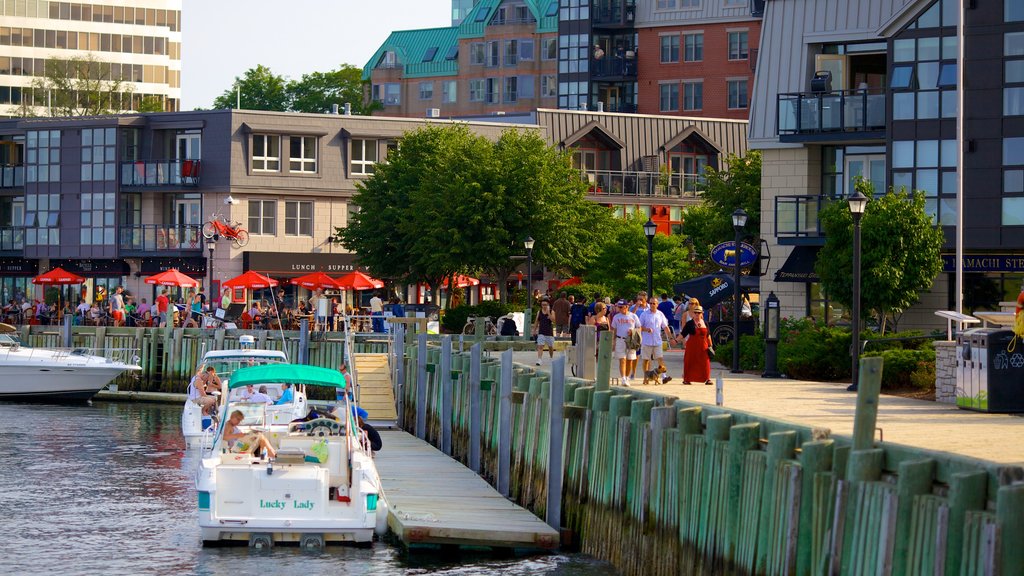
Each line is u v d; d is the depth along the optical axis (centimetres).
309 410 2930
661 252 6775
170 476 3072
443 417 3388
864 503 1298
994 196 4050
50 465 3244
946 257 4147
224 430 2416
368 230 6619
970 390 2261
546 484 2361
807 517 1391
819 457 1388
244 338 4462
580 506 2216
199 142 7469
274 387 3122
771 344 3198
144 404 5012
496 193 6150
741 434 1576
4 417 4422
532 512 2444
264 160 7419
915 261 3600
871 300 3603
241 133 7369
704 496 1680
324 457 2245
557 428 2303
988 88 4053
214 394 3503
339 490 2247
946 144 4138
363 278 5688
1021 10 4016
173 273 5812
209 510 2136
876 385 1346
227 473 2150
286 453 2233
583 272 7081
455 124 7100
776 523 1446
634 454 1970
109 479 3017
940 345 2473
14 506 2647
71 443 3706
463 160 6241
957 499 1165
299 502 2152
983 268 4119
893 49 4231
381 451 3316
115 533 2364
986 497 1170
